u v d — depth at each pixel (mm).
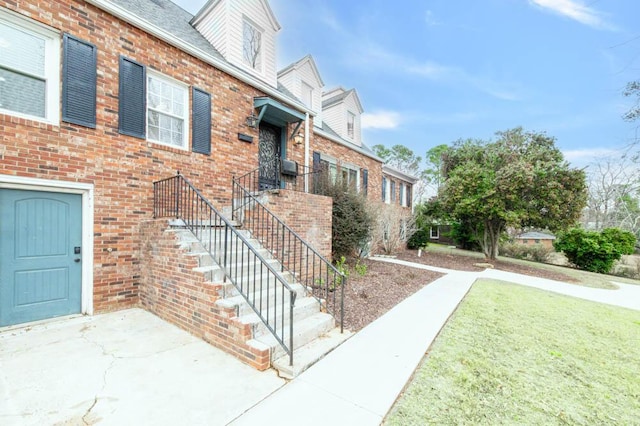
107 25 4434
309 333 3553
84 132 4176
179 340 3457
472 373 3010
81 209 4258
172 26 6070
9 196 3688
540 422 2275
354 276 7141
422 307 5266
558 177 11008
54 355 3033
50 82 3973
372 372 2928
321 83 11008
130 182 4648
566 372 3139
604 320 5117
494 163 13414
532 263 14016
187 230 4293
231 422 2141
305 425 2131
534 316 5113
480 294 6535
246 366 2936
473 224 14453
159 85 5176
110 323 3918
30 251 3832
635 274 12391
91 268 4227
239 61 6844
